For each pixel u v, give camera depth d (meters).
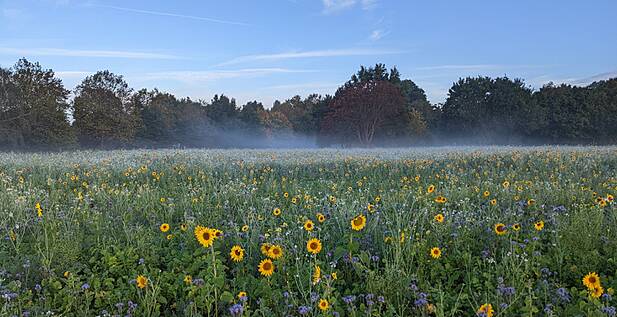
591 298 3.41
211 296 3.80
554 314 3.53
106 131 52.75
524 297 3.77
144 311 3.68
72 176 10.96
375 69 65.62
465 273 4.52
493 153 16.92
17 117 44.66
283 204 8.20
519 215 6.35
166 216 7.00
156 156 17.48
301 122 79.88
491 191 8.80
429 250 4.91
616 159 14.05
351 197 8.09
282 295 3.90
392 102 50.38
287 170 13.55
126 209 7.48
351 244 4.57
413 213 6.59
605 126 52.94
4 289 3.81
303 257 4.86
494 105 59.47
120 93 55.81
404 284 3.97
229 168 13.12
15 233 5.74
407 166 13.67
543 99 59.53
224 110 78.69
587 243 4.80
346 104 50.69
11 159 16.17
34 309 3.62
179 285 4.17
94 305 3.92
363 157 16.41
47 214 6.20
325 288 3.81
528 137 58.47
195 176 11.69
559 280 4.32
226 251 5.13
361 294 3.93
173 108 70.81
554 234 5.39
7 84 44.94
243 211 7.02
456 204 7.73
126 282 4.38
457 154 17.06
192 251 5.16
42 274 4.39
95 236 5.70
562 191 8.15
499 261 4.79
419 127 56.47
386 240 5.02
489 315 3.15
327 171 13.51
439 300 3.78
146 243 5.27
